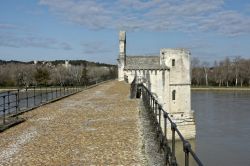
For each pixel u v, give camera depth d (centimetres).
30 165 1022
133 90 3159
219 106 8838
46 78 11900
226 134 5512
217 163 3984
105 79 9262
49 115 2103
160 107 1284
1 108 3841
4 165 1022
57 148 1222
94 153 1140
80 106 2616
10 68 13288
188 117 5597
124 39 6831
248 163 3934
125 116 1944
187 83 5659
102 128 1583
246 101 9969
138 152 1130
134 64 5678
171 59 5578
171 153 895
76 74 12688
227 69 16338
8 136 1452
